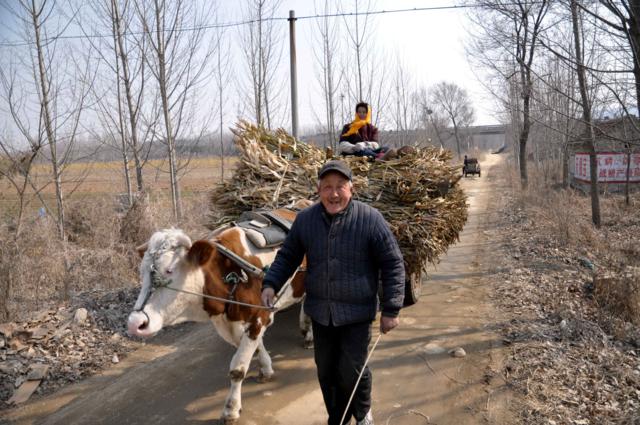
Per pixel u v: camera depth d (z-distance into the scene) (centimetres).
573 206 1332
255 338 392
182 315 357
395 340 532
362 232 307
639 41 512
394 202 566
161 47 923
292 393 431
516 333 525
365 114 756
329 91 1356
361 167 577
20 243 659
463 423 371
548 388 406
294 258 333
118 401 423
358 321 311
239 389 390
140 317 323
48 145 729
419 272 604
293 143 626
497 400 398
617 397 390
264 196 533
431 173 592
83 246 865
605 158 1675
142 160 1090
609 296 600
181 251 350
